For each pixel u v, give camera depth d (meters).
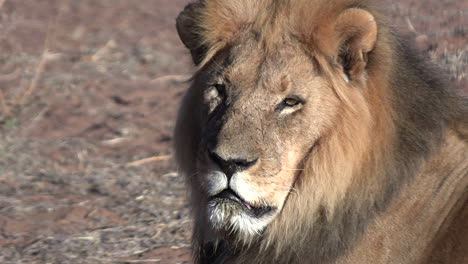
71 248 15.00
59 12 34.97
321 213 9.98
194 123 10.49
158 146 20.66
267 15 10.07
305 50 9.88
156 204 16.95
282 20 9.98
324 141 9.84
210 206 9.77
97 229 15.84
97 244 15.16
